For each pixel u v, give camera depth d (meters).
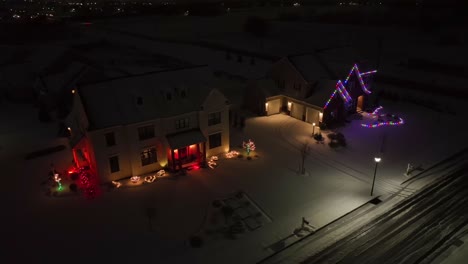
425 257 22.03
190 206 27.59
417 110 49.38
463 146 37.94
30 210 27.22
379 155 36.06
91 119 28.83
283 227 25.02
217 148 36.03
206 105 33.31
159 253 22.55
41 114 44.94
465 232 24.34
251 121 45.69
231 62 80.69
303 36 110.50
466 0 111.88
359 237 23.94
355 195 29.08
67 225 25.42
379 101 53.03
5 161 34.97
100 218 26.19
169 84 33.06
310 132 41.97
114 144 30.09
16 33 104.06
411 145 38.25
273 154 36.47
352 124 44.25
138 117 30.42
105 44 103.31
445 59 75.06
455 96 55.78
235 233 24.45
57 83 49.47
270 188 30.14
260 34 117.44
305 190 29.83
